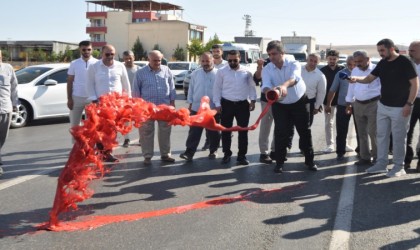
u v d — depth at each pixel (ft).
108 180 20.54
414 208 16.81
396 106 20.83
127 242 13.60
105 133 14.14
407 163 22.97
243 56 79.15
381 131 21.62
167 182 20.33
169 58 223.30
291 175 21.70
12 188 19.26
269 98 18.21
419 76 22.63
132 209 16.58
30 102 37.47
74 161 14.30
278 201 17.62
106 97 14.75
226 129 17.90
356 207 16.90
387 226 14.97
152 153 23.84
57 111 39.22
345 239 13.85
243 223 15.20
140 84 24.13
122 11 229.04
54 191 18.88
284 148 22.12
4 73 21.44
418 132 35.22
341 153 25.57
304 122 22.08
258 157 26.03
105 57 23.18
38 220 15.40
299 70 21.50
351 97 24.40
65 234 14.17
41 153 26.86
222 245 13.41
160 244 13.47
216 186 19.71
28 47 219.00
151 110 15.74
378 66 21.34
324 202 17.52
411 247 13.32
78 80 25.25
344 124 25.26
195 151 25.16
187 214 16.08
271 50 21.01
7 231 14.39
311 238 13.93
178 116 16.25
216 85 23.73
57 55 196.75
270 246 13.33
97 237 13.96
